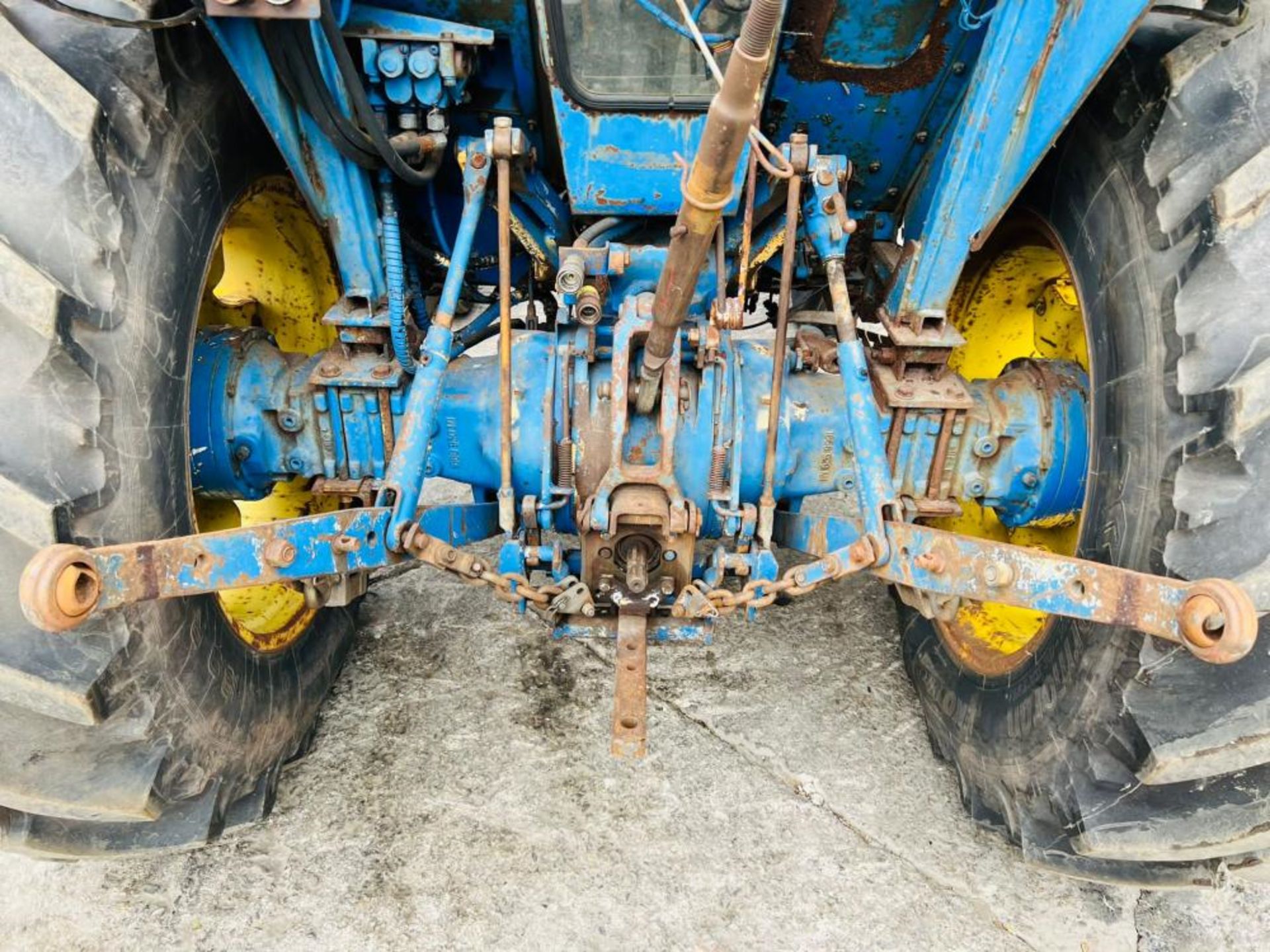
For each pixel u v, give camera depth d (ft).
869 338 8.20
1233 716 4.97
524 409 7.32
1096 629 5.90
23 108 4.85
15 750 5.23
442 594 10.23
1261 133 5.20
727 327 6.55
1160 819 5.55
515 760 8.02
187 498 6.19
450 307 6.61
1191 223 5.36
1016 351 9.71
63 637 5.00
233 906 6.74
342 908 6.73
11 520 4.73
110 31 5.31
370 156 6.82
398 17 6.69
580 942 6.52
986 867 7.19
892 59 7.28
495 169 7.11
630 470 6.63
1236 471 4.98
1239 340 5.07
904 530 5.77
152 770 5.66
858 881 7.02
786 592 6.30
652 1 6.40
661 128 6.88
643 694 5.50
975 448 7.39
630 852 7.19
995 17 6.03
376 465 7.55
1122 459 5.93
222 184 6.58
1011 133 6.22
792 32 7.04
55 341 4.78
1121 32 5.33
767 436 7.20
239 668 6.77
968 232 6.75
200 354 7.25
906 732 8.51
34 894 6.80
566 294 6.63
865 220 9.07
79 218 5.00
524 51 7.37
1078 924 6.77
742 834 7.37
